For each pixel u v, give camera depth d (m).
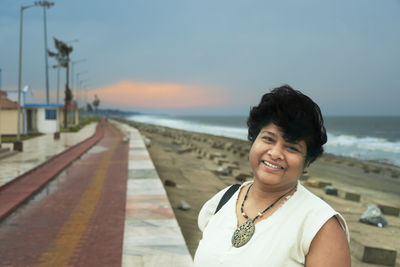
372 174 20.45
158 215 6.12
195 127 103.75
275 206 1.00
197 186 12.19
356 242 6.41
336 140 57.91
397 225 8.79
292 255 0.91
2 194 8.18
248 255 0.94
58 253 4.92
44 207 7.38
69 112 47.47
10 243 5.29
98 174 11.55
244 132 79.31
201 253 1.06
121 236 5.61
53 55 41.03
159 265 4.03
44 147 19.22
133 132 37.91
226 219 1.08
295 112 0.94
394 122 174.12
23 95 28.08
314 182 14.24
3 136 26.33
